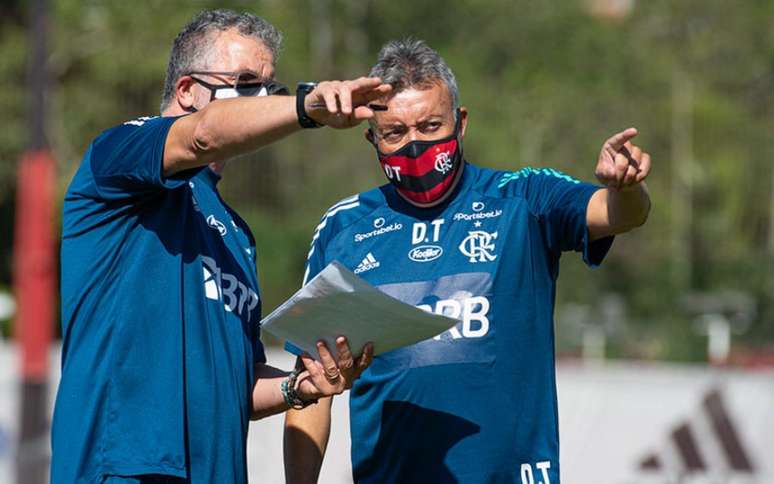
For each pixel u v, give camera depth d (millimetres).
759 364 50125
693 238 99688
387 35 101625
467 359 15242
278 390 14570
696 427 35438
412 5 102500
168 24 83875
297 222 72500
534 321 15445
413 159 15227
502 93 94438
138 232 13523
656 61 109625
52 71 83500
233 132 12125
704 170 103375
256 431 33656
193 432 13414
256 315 14711
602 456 35844
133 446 13078
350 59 96125
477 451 15141
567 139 89125
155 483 13102
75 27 84688
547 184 15547
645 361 57000
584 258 14906
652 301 89438
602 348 55531
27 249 47312
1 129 84125
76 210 13523
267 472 33531
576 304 82812
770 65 118375
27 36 88938
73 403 13258
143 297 13367
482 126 86750
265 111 12008
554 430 15516
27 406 39250
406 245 15750
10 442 38094
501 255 15438
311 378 14016
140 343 13289
